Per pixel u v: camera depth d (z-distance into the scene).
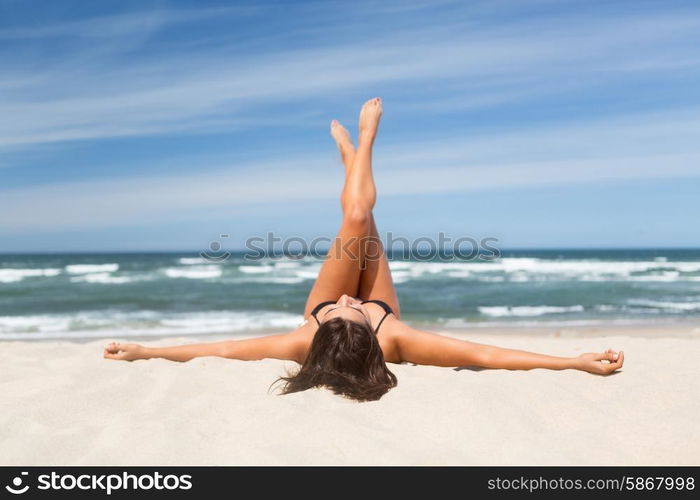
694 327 7.95
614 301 13.51
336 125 4.81
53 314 11.86
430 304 13.67
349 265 3.86
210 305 13.99
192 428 2.38
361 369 3.00
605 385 2.99
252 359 3.73
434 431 2.38
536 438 2.30
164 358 3.77
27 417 2.52
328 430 2.29
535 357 3.36
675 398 2.80
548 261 43.69
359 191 3.99
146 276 25.17
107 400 2.77
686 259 52.34
